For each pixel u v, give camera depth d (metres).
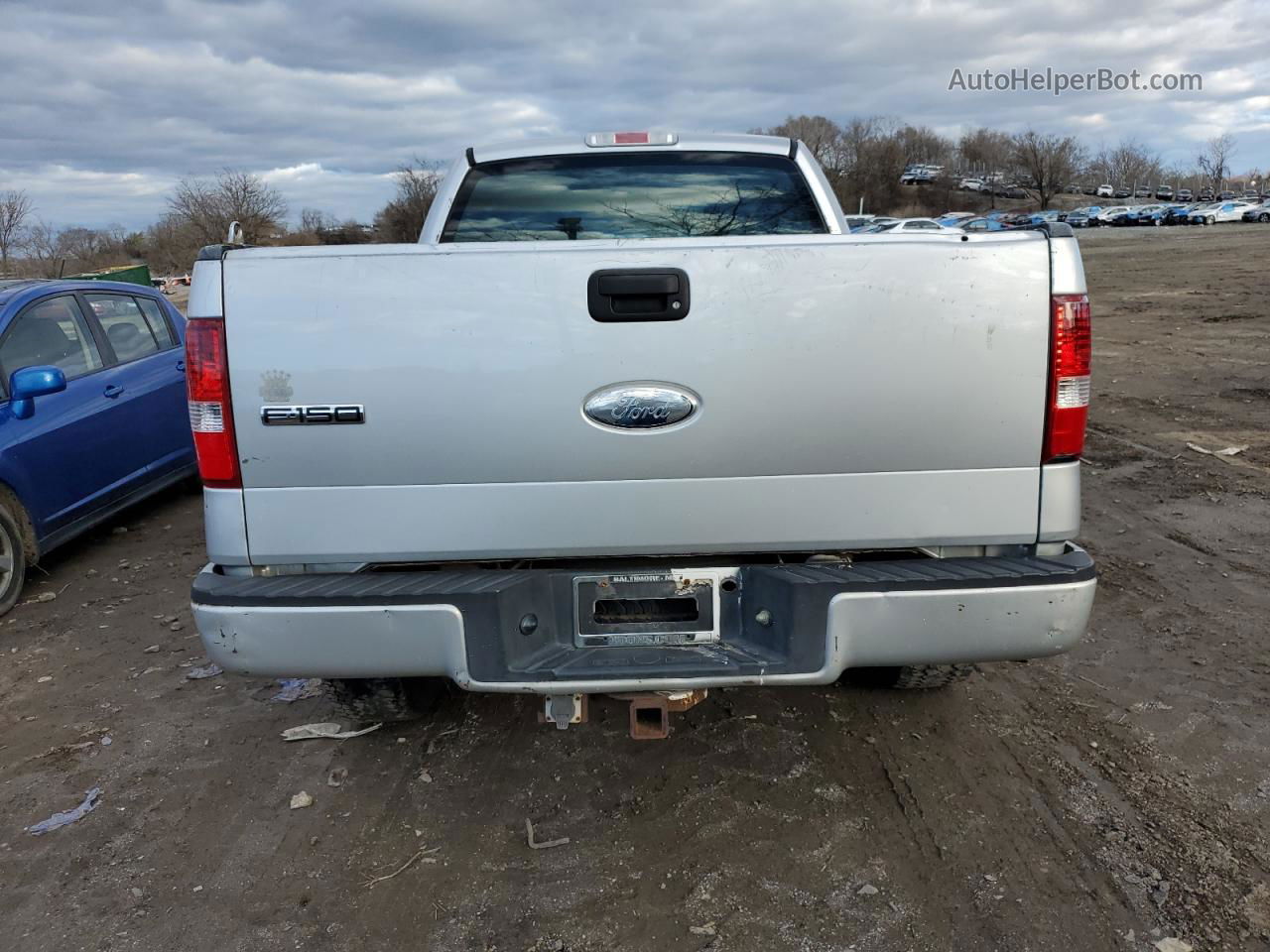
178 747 3.56
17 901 2.71
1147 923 2.50
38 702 3.99
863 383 2.46
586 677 2.46
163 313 7.03
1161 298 18.80
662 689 2.50
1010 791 3.09
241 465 2.49
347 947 2.51
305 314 2.41
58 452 5.45
